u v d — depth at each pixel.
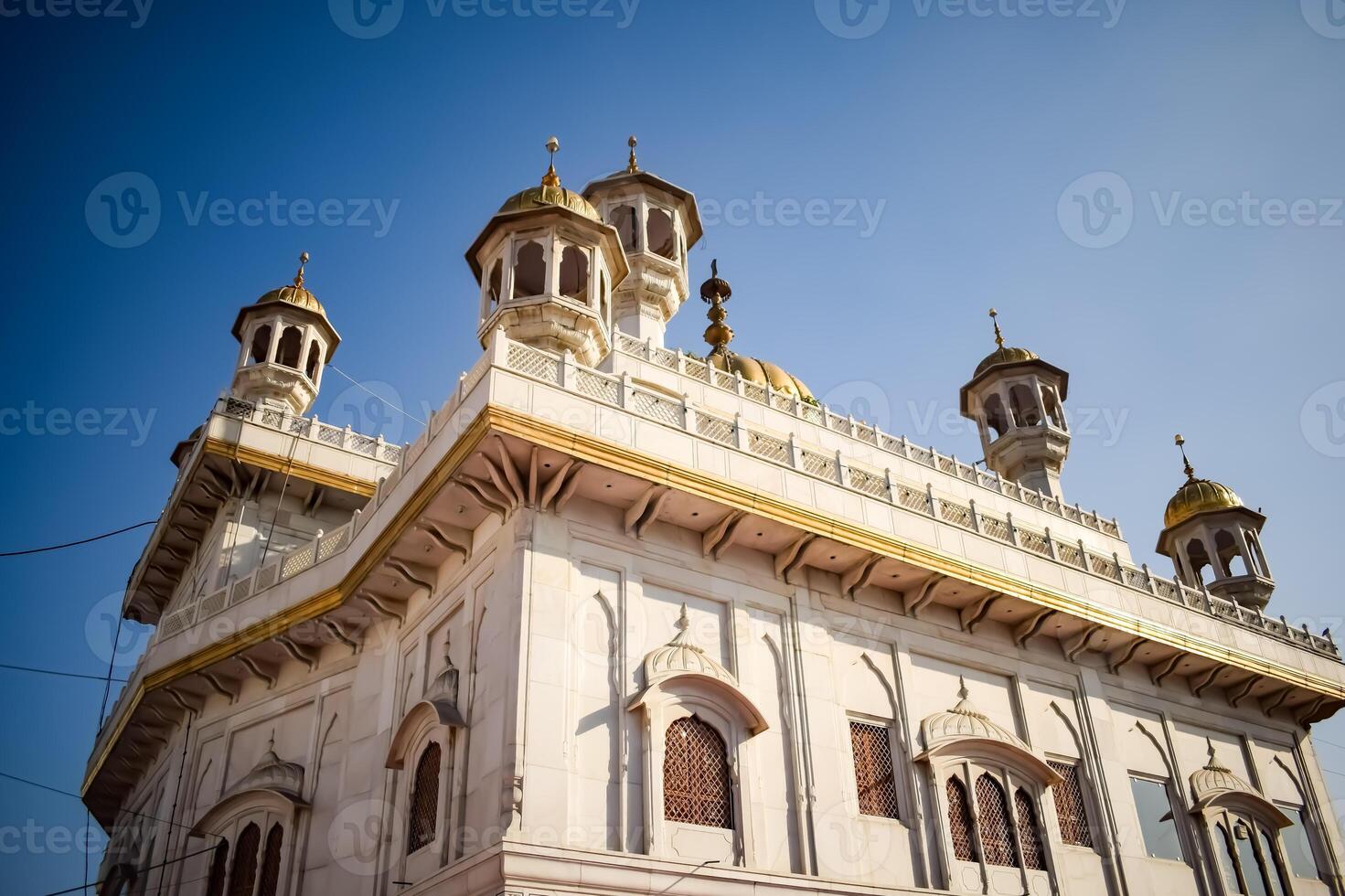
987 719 20.56
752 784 16.59
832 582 19.92
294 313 30.89
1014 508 29.88
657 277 29.45
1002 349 37.16
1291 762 27.38
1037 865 19.58
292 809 19.17
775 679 18.08
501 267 22.95
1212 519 35.16
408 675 18.86
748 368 33.62
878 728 19.11
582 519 17.11
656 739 15.85
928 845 18.27
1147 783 23.20
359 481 27.05
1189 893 21.94
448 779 15.80
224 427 25.89
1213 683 26.11
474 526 18.11
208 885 19.83
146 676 23.12
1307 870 25.55
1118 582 24.33
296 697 21.30
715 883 15.07
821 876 16.48
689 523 18.22
